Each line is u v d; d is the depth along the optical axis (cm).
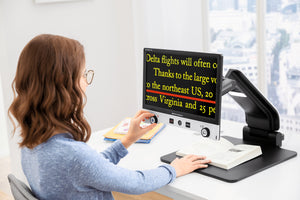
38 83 108
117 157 144
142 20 314
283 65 277
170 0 306
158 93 159
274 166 145
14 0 258
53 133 109
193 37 313
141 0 311
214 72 138
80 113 115
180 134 186
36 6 270
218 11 307
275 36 277
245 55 298
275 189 127
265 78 288
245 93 159
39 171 111
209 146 159
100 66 314
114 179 113
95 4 303
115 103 329
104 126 324
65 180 109
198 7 309
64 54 109
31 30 270
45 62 107
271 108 159
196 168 142
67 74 110
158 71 158
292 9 264
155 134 185
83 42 300
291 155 152
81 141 116
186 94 148
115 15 317
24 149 119
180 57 148
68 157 107
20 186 118
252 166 143
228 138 175
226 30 305
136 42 320
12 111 114
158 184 126
